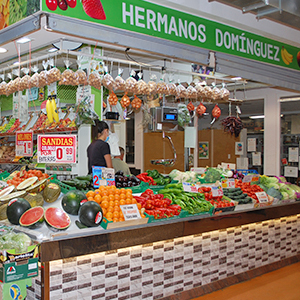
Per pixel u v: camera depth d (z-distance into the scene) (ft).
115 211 10.16
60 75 13.21
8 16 10.32
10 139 27.35
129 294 10.89
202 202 12.57
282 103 21.99
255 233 15.25
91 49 15.56
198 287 12.92
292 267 16.58
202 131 24.82
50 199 10.80
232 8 13.71
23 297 8.46
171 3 11.81
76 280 9.70
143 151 26.37
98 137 15.07
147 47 11.02
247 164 23.67
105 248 9.77
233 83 20.47
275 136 22.09
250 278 14.78
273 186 16.44
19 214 9.58
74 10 9.38
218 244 13.64
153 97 18.35
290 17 13.05
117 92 19.70
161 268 11.73
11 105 25.52
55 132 19.97
